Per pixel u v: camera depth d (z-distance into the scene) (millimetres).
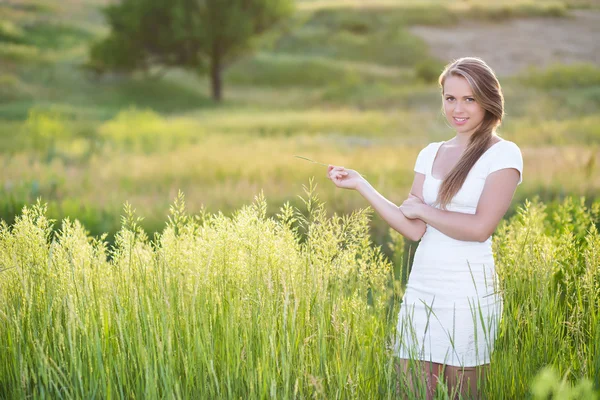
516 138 20016
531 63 49688
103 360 2570
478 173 2811
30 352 2631
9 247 2861
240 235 2893
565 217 4277
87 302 2631
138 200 9781
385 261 2961
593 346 2773
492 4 63219
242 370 2518
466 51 54250
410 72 51000
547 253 3072
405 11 62625
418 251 2963
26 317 2676
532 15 61812
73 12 60406
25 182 10383
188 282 2809
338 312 2631
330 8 65188
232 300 2703
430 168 3059
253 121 29078
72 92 39938
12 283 2787
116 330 2662
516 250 3203
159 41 42094
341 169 3043
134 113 23188
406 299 2949
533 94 32875
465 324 2771
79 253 2943
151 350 2506
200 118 31953
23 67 42469
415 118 28062
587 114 28672
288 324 2602
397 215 2916
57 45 50125
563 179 10211
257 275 2742
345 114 31844
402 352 2801
